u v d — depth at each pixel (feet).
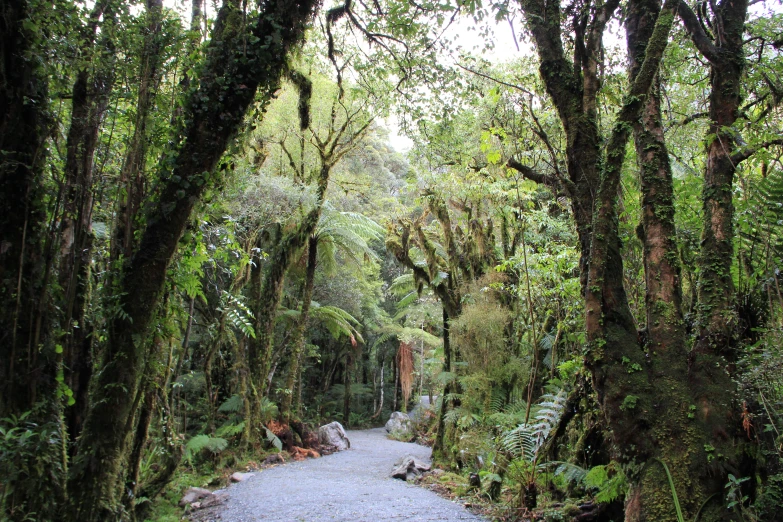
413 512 18.01
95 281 13.33
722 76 11.21
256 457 30.76
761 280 10.77
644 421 8.80
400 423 54.90
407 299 46.21
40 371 9.73
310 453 34.71
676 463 8.36
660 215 10.05
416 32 16.90
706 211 10.57
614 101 14.56
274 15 11.92
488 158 16.16
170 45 11.58
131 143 11.53
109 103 11.44
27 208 9.66
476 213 32.01
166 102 11.94
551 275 20.58
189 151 11.16
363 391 65.62
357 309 52.60
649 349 9.47
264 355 33.73
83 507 9.80
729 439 8.43
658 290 9.70
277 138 38.14
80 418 11.71
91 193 11.39
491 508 17.75
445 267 33.40
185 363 34.91
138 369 10.87
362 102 34.81
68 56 10.49
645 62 9.52
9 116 9.48
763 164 11.87
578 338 18.11
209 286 30.07
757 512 8.45
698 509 7.94
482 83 20.52
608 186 9.68
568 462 14.79
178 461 15.72
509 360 26.66
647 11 11.12
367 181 55.83
